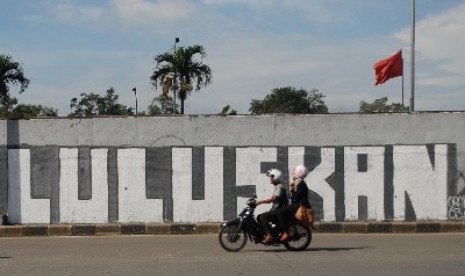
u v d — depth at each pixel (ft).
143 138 57.36
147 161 57.31
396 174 56.80
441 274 32.65
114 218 57.11
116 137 57.41
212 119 57.31
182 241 48.88
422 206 56.70
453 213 56.65
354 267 34.99
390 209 56.80
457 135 56.70
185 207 57.11
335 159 57.06
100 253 41.98
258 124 57.21
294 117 57.11
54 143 57.52
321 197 57.06
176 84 117.29
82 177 57.41
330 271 33.76
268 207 56.90
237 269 34.68
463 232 53.78
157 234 53.88
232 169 57.11
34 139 57.52
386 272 33.30
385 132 56.95
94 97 171.42
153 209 57.11
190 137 57.31
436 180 56.70
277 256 39.70
